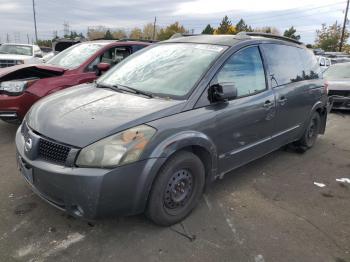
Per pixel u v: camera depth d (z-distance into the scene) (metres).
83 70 5.91
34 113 3.29
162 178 2.88
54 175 2.65
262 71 4.12
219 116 3.36
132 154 2.66
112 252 2.76
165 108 3.02
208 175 3.45
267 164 4.94
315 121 5.68
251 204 3.67
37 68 5.66
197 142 3.10
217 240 2.99
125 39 7.26
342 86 9.29
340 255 2.90
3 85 5.17
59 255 2.69
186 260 2.71
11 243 2.80
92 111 3.01
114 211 2.71
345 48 50.03
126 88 3.59
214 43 3.87
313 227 3.30
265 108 4.01
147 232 3.04
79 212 2.70
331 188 4.24
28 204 3.38
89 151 2.61
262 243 2.99
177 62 3.72
